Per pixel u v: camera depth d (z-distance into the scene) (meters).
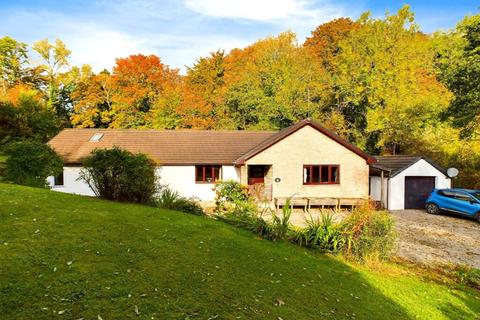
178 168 23.84
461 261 12.59
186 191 23.98
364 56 35.53
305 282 7.74
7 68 41.41
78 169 22.77
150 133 27.58
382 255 11.11
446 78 24.20
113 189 12.39
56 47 43.50
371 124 33.25
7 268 5.54
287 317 5.76
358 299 7.53
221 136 28.12
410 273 10.70
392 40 34.41
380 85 33.66
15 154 14.23
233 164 24.42
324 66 44.53
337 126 37.19
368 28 35.81
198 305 5.43
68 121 44.22
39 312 4.50
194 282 6.28
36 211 9.01
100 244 7.31
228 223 12.20
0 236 6.91
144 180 12.67
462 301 8.87
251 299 6.10
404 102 32.62
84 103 41.19
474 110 23.09
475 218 19.47
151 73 42.31
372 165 24.73
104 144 25.20
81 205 10.48
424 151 30.73
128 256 6.94
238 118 40.09
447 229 17.48
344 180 24.16
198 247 8.39
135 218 9.95
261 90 39.62
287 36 41.84
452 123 25.34
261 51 41.59
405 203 23.81
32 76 42.84
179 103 40.16
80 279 5.58
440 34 34.28
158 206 12.78
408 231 17.02
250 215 13.31
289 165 23.59
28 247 6.51
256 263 8.20
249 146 26.50
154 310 5.01
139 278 6.00
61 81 43.84
